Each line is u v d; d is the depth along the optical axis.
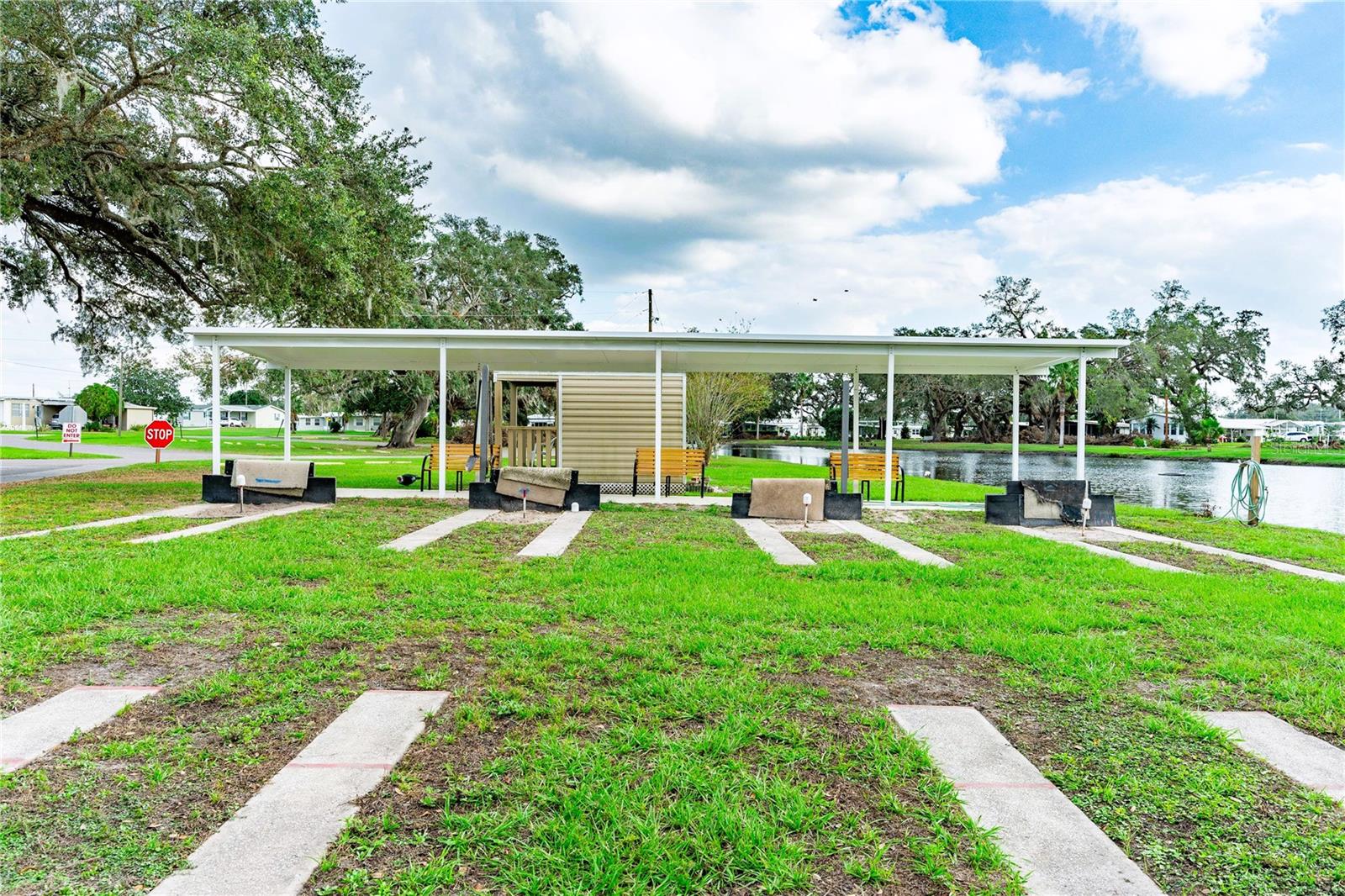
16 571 5.48
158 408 76.38
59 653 3.72
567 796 2.36
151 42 10.22
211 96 10.59
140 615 4.48
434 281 33.75
